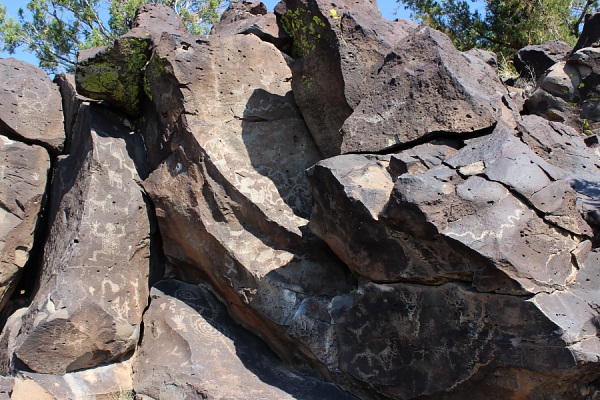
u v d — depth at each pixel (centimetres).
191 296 507
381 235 397
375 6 550
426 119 424
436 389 390
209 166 492
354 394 434
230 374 448
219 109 518
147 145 556
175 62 512
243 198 483
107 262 499
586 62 567
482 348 370
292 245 468
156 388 451
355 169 414
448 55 441
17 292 559
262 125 524
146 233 525
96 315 474
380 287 413
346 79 482
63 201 539
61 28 1338
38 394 445
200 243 494
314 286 457
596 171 440
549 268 362
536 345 351
